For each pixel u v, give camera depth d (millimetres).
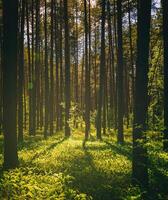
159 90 24703
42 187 11820
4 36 17219
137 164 14844
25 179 12609
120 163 19766
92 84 73188
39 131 50031
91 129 54062
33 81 44781
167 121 22719
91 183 14695
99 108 37844
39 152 23922
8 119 17219
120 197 11875
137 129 14805
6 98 17234
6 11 17156
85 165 18891
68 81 40031
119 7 32906
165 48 23906
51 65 44469
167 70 23672
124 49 53969
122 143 32000
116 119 49844
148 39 14953
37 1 42406
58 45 55500
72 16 52031
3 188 11391
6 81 17219
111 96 55406
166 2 24078
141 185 14398
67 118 39781
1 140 34219
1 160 19906
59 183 12242
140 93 14859
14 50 17234
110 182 14898
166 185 15266
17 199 10492
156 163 18938
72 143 31375
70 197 11398
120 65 32562
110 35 48250
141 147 14805
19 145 28703
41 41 56250
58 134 44719
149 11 14914
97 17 50906
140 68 14922
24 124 52219
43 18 49969
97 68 70375
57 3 48125
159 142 13617
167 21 24109
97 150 25875
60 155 22766
